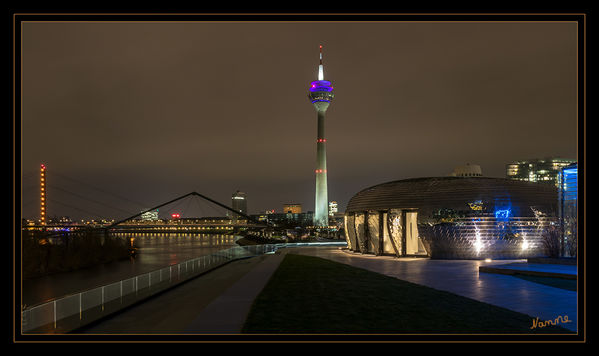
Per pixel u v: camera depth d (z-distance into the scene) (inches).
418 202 2135.8
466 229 1994.3
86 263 4089.6
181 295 1160.2
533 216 1996.8
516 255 1988.2
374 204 2356.1
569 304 855.7
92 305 1098.1
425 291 1026.1
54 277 3267.7
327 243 3932.1
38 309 1040.8
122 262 4512.8
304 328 670.5
